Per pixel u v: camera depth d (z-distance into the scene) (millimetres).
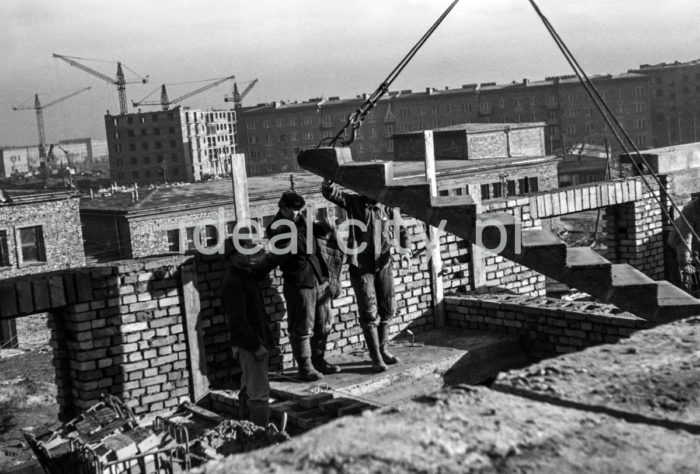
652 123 120000
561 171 80750
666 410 1603
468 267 10477
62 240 39875
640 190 11625
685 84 117375
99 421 7000
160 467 6508
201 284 8227
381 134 126188
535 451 1400
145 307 7730
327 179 8211
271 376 8383
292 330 8062
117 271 7539
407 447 1378
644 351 2008
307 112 128750
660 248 11992
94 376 7500
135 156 130000
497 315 9586
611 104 115438
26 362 31797
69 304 7293
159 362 7828
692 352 1960
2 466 17219
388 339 9492
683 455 1394
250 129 132750
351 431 1449
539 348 9219
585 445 1428
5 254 38375
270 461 1333
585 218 53688
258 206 44312
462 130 57000
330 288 8242
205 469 1326
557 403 1685
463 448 1388
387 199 7770
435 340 9500
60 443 7109
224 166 137500
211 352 8305
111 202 46531
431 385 8328
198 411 7777
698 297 10141
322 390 7824
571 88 115438
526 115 118062
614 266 7590
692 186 12211
